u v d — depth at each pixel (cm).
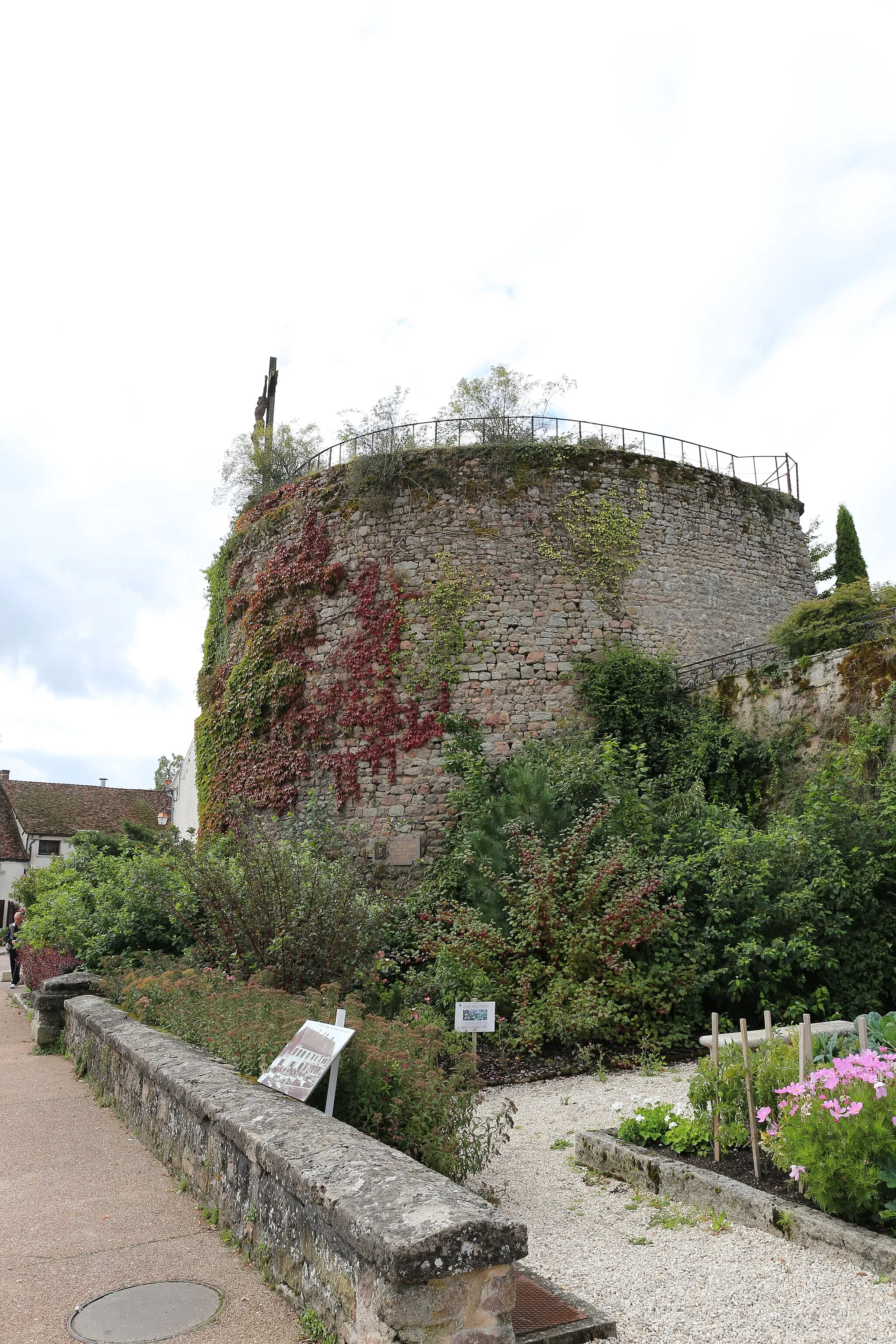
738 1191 446
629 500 1611
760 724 1334
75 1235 387
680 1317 344
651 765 1410
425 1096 470
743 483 1750
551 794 1089
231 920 894
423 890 1218
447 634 1511
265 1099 418
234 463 1961
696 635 1620
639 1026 859
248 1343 291
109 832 3484
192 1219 408
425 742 1485
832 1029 666
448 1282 261
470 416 1681
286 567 1658
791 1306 351
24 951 1562
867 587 1403
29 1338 292
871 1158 411
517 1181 517
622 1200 483
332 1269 292
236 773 1652
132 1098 582
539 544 1555
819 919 892
